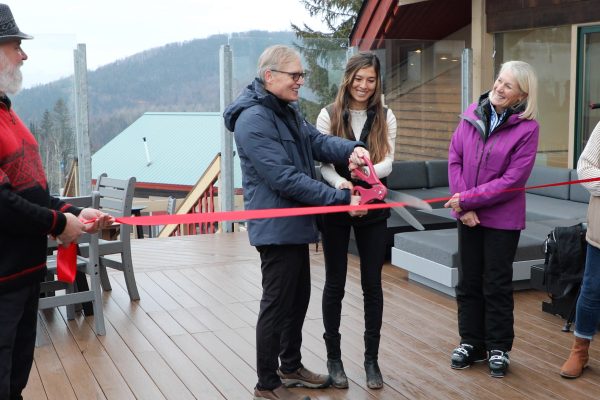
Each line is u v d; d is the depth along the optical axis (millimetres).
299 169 3301
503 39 9250
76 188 7590
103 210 5961
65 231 2604
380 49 9094
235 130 3252
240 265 6348
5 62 2559
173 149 43250
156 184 36688
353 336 4516
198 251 6930
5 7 2555
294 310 3633
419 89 9242
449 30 10922
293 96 3266
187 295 5457
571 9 8023
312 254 6734
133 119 55469
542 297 5270
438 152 9414
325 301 3725
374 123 3613
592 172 3623
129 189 5215
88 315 4992
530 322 4746
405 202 3238
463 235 3969
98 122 54406
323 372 3943
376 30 10398
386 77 9094
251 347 4355
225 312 5039
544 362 4086
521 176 3703
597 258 3746
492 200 3734
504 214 3795
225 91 7820
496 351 3906
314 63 8352
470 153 3828
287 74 3211
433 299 5281
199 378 3900
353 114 3650
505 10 8969
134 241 7477
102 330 4609
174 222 2719
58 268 2900
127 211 5227
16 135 2598
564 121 8469
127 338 4543
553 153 8688
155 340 4500
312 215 3312
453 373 3943
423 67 9250
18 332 2693
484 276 3922
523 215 3842
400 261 5789
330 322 3736
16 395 2760
